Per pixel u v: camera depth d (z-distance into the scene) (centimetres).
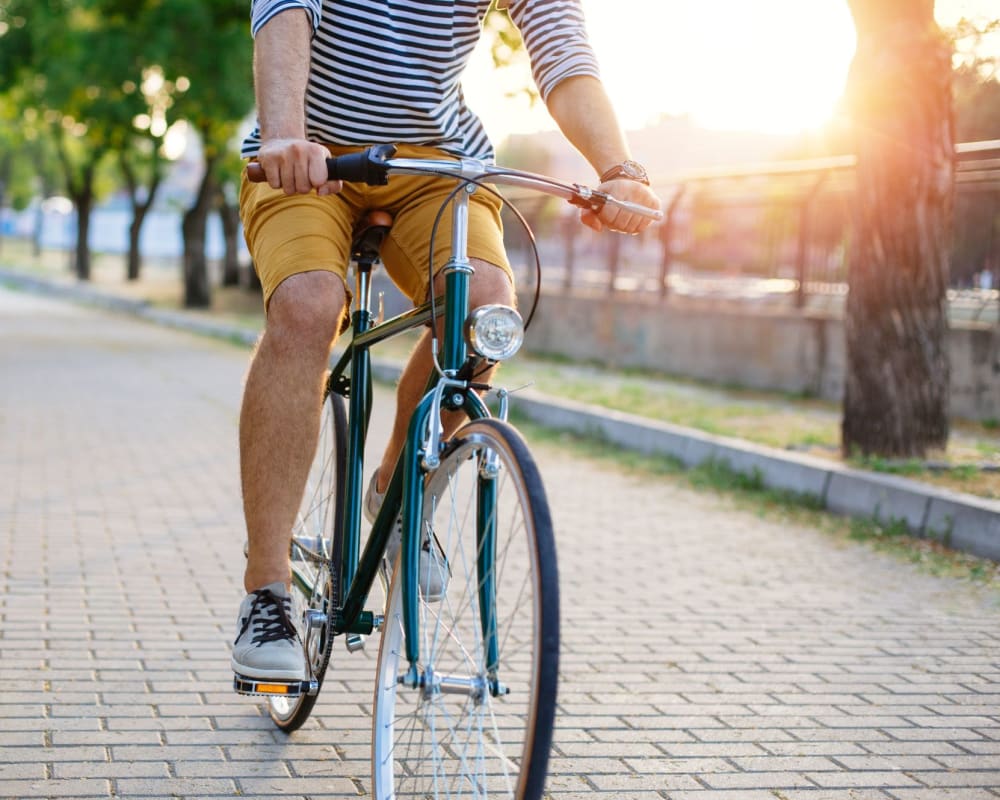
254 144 285
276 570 281
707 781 317
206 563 543
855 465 729
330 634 290
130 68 2147
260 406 270
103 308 2908
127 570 523
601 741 343
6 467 772
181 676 386
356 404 295
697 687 396
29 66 2522
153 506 670
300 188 232
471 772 240
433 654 249
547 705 205
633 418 963
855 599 519
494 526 229
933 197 740
